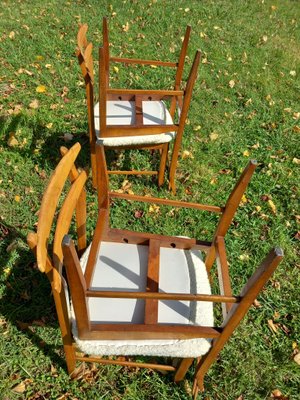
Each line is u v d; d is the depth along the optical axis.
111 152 3.24
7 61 4.21
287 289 2.46
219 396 1.95
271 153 3.51
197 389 1.90
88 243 2.54
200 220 2.79
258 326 2.24
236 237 2.72
